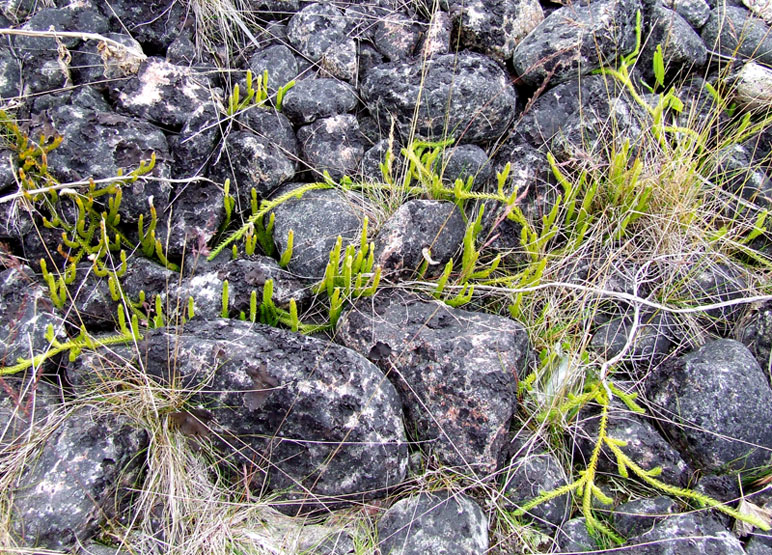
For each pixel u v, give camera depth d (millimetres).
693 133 2865
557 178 2844
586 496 2133
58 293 2504
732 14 3432
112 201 2527
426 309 2607
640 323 2723
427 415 2375
